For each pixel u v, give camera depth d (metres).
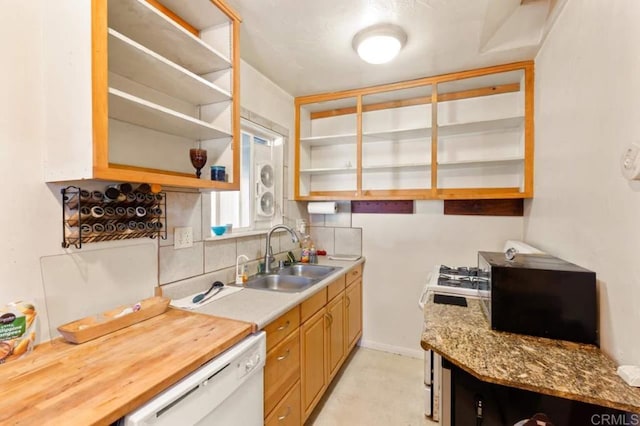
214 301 1.52
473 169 2.51
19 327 0.94
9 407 0.69
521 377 0.92
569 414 0.92
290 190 2.78
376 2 1.48
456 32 1.74
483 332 1.25
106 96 0.97
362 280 2.88
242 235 2.09
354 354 2.73
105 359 0.92
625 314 0.96
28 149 1.01
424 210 2.67
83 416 0.67
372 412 1.95
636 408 0.79
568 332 1.16
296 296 1.62
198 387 0.90
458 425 1.07
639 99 0.88
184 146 1.61
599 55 1.12
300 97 2.79
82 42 0.95
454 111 2.58
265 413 1.33
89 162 0.95
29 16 1.02
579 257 1.28
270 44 1.87
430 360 1.89
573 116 1.35
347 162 2.93
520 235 2.38
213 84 1.46
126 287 1.31
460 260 2.55
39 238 1.04
